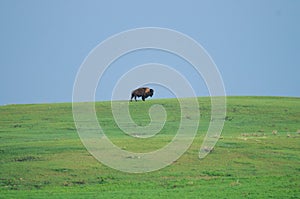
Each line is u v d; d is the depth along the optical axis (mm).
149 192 142625
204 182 151000
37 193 144250
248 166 164875
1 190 147500
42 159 173125
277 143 190000
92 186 149625
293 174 157375
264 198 136375
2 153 180000
